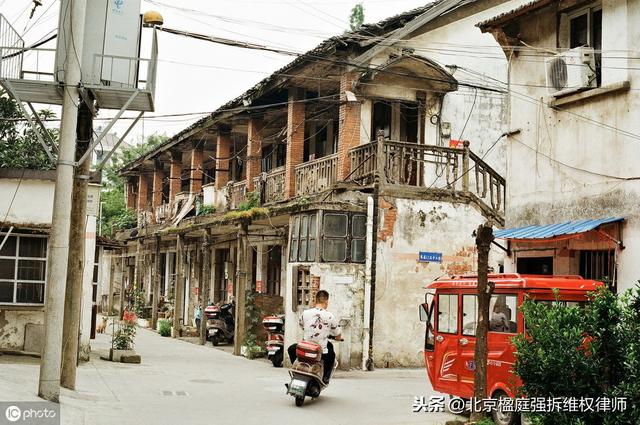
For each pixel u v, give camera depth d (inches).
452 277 422.0
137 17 410.9
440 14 757.9
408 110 774.5
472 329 391.2
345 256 637.3
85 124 415.2
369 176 670.5
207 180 1253.7
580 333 243.3
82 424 327.6
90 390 435.2
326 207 632.4
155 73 399.2
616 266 431.8
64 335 415.5
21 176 563.5
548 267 502.9
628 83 436.5
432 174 727.1
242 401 434.0
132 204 1508.4
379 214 650.2
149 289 1263.5
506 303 366.0
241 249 743.7
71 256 415.2
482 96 794.8
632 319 239.3
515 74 539.8
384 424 370.9
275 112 888.3
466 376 390.3
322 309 450.6
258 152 916.6
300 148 805.9
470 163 748.0
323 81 772.6
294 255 662.5
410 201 663.8
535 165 514.6
